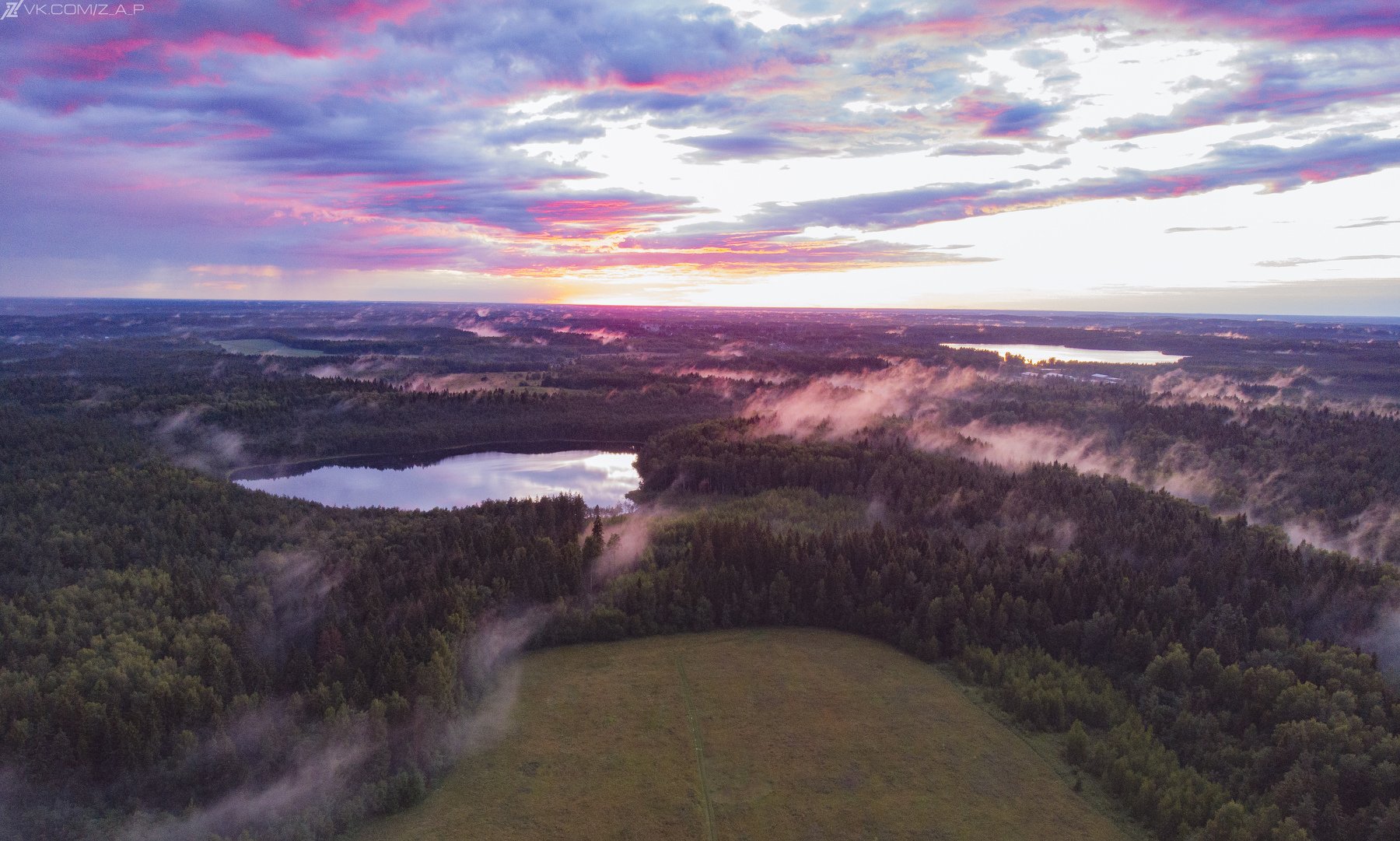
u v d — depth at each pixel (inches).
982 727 3063.5
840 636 3814.0
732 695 3297.2
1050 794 2684.5
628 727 3075.8
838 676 3440.0
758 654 3631.9
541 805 2645.2
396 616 3511.3
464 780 2773.1
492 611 3688.5
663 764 2856.8
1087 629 3479.3
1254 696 2920.8
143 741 2605.8
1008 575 3885.3
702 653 3649.1
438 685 2962.6
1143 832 2508.6
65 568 3996.1
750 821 2573.8
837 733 3031.5
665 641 3764.8
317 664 3191.4
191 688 2810.0
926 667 3518.7
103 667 2942.9
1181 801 2516.0
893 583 3922.2
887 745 2952.8
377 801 2593.5
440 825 2551.7
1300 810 2367.1
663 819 2583.7
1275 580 3934.5
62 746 2544.3
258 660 3134.8
